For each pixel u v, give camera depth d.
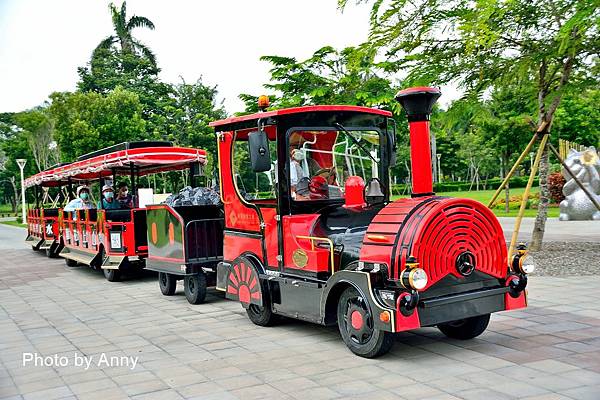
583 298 7.83
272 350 6.14
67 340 7.10
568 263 10.53
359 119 7.03
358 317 5.61
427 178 5.76
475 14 9.02
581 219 19.53
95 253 12.73
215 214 9.38
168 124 32.56
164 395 4.93
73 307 9.30
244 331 7.07
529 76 10.92
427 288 5.33
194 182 12.10
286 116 6.61
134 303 9.38
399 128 16.05
